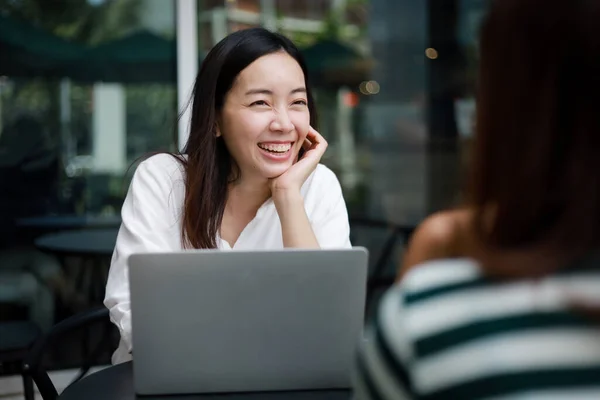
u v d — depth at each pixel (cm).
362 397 70
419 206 380
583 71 64
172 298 118
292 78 167
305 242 162
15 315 333
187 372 122
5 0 325
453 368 60
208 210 174
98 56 335
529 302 62
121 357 171
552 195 65
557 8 64
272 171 168
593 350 59
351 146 373
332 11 366
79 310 337
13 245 332
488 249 66
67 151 335
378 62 372
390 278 377
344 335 123
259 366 123
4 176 330
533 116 65
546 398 57
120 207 340
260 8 354
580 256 63
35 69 329
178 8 339
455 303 64
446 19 378
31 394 185
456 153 380
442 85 379
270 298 120
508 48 66
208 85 170
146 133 341
